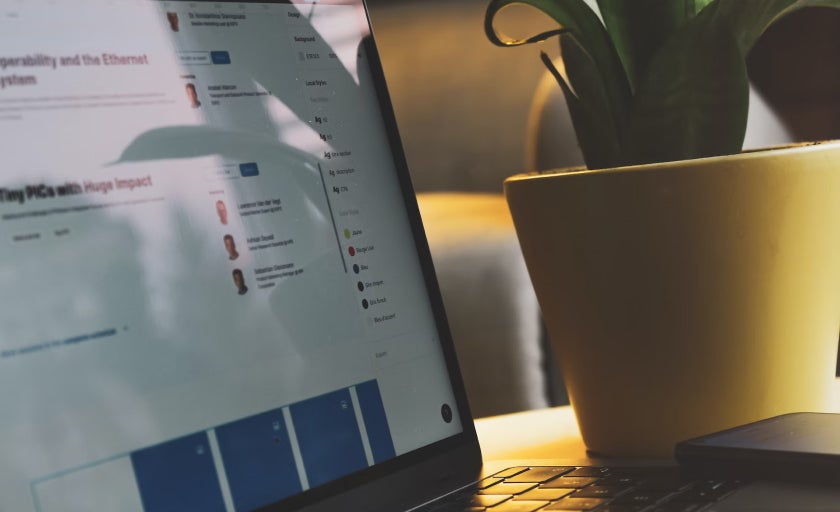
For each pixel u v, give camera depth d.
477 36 2.63
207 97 0.62
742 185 0.64
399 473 0.65
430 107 2.60
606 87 0.71
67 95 0.56
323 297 0.64
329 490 0.61
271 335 0.61
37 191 0.53
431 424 0.68
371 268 0.68
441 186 2.56
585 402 0.72
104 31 0.58
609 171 0.65
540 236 0.70
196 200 0.60
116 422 0.53
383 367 0.67
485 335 1.57
